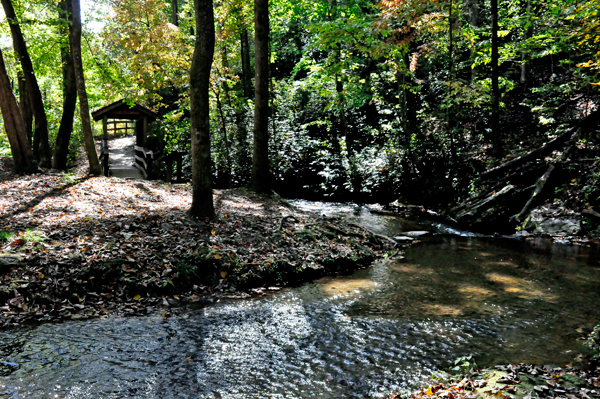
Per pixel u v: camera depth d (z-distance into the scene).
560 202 12.76
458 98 14.88
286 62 30.28
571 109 15.84
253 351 5.20
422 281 8.27
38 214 8.77
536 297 7.26
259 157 14.16
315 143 20.70
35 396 4.01
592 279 8.21
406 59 19.02
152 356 4.96
